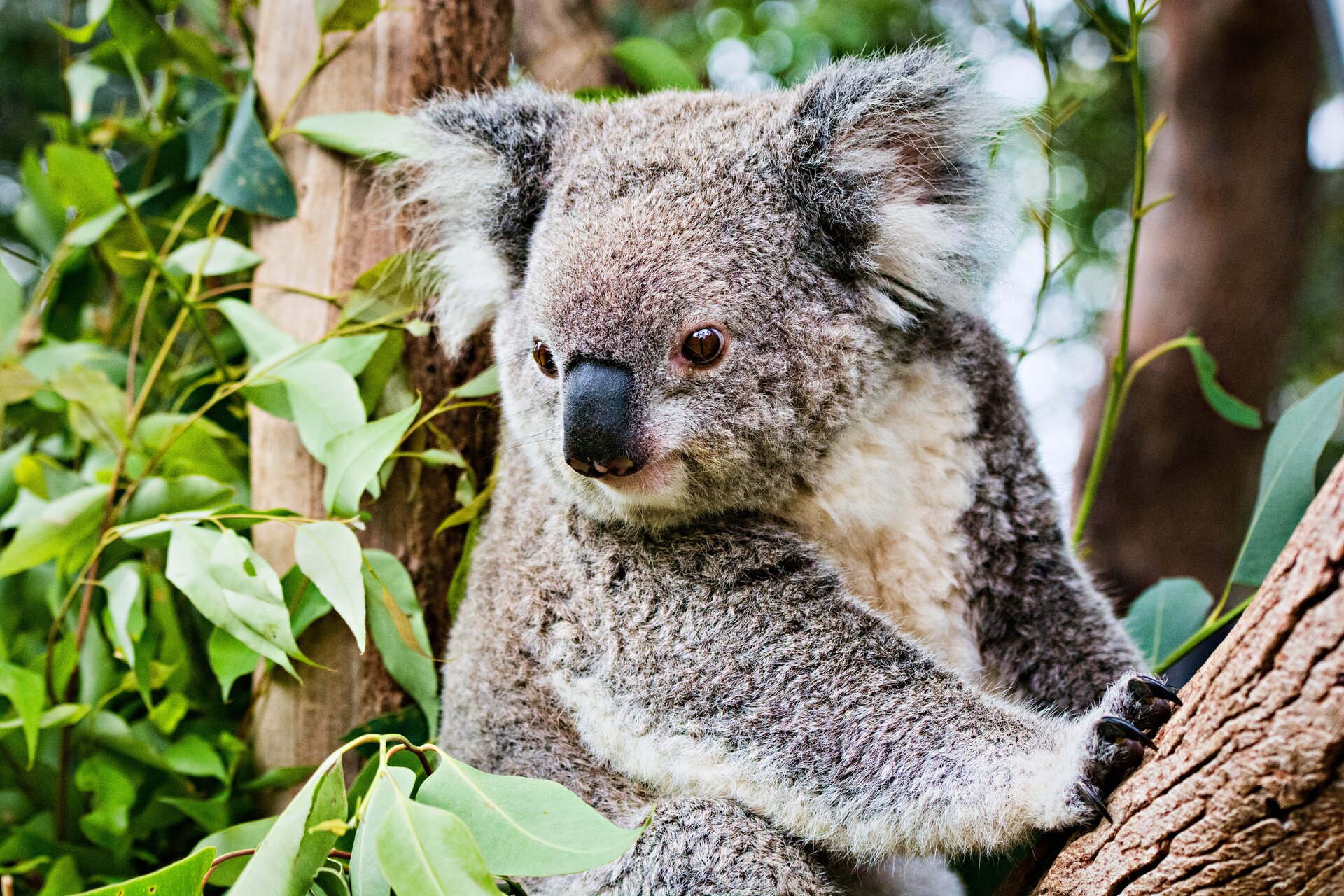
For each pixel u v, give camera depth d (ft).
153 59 11.28
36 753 9.85
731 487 7.74
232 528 9.29
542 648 8.41
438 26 10.39
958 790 6.55
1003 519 8.48
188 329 11.53
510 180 8.69
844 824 6.99
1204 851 5.21
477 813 6.33
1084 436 25.11
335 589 7.64
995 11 25.61
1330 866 4.90
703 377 7.44
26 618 10.58
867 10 23.98
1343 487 4.47
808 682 7.27
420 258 9.70
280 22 10.13
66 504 9.39
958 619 8.57
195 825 10.12
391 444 8.48
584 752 8.25
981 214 8.14
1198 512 23.89
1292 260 24.53
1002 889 6.53
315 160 9.99
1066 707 8.46
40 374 10.88
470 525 10.05
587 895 7.74
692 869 7.34
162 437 10.18
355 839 6.72
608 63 15.99
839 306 7.91
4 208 25.29
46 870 9.61
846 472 8.08
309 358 9.40
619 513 7.94
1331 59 27.84
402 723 9.53
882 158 8.14
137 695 10.43
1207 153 24.68
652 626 7.80
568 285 7.49
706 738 7.43
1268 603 4.78
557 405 7.94
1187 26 24.90
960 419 8.38
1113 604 10.54
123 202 10.56
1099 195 29.53
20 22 26.53
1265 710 4.79
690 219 7.61
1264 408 24.66
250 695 10.34
